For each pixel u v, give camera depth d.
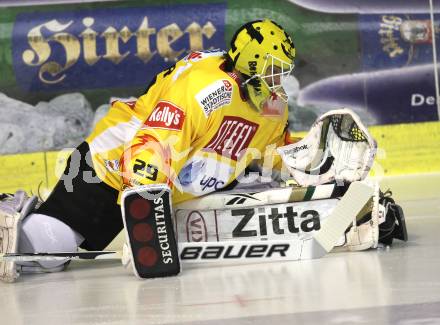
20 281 9.83
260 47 9.66
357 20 17.17
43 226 10.04
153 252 9.24
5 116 16.80
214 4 17.11
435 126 17.19
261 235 9.91
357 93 17.25
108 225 10.35
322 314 7.42
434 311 7.29
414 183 15.80
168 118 9.37
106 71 17.03
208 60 9.89
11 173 16.69
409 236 10.84
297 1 17.09
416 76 17.30
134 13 17.02
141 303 8.27
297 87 17.19
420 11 17.22
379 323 7.07
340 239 9.97
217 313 7.68
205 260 9.62
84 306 8.33
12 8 16.78
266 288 8.50
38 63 16.86
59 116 16.95
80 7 16.94
